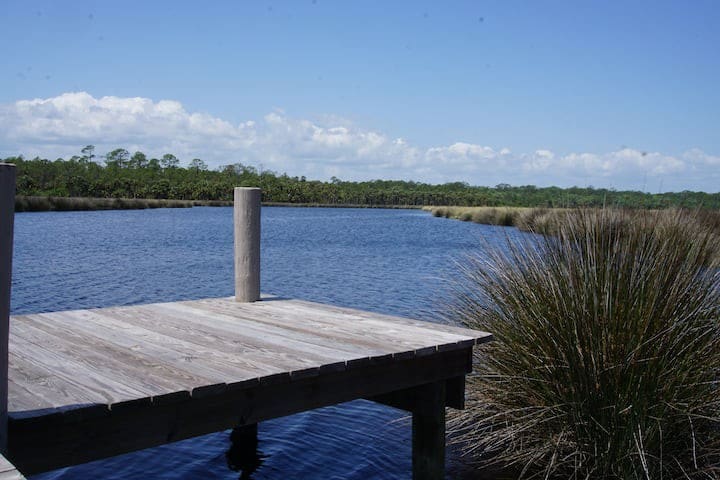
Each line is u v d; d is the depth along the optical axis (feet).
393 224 154.81
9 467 4.91
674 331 12.02
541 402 12.70
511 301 13.78
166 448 15.06
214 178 428.56
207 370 9.18
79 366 9.43
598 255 13.41
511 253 14.85
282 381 9.02
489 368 13.74
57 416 7.16
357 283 44.42
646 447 11.32
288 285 43.57
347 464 13.92
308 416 17.11
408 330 12.39
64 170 369.30
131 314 14.11
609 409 11.68
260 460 14.24
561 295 12.84
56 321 13.15
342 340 11.41
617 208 16.80
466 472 12.79
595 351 11.93
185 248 73.10
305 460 14.20
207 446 15.15
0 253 6.63
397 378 10.79
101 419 7.78
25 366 9.43
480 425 14.49
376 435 15.66
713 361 11.96
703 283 13.24
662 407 11.43
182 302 15.94
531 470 12.80
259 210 15.89
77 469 13.82
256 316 13.89
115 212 219.00
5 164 6.63
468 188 480.64
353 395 10.25
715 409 11.80
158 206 290.76
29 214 188.75
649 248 13.66
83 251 67.87
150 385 8.35
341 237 100.78
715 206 27.30
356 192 436.76
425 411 11.56
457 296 16.61
